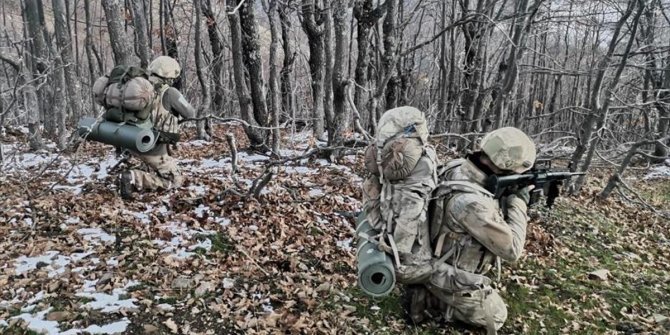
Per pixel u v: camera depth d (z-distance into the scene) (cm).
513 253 331
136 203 573
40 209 546
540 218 678
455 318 382
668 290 519
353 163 836
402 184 339
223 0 1134
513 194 350
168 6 1248
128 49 749
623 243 657
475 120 908
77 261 437
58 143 825
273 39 816
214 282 418
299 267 459
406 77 985
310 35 927
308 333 364
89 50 1406
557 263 551
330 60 809
